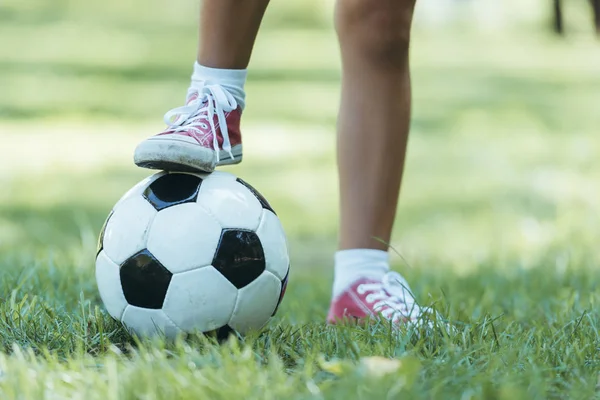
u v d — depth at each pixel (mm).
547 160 11078
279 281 3227
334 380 2727
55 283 4262
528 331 3482
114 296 3168
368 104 3797
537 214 8281
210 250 3066
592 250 6516
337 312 3822
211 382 2609
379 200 3830
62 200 8516
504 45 27484
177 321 3094
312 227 7898
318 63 22406
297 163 10758
